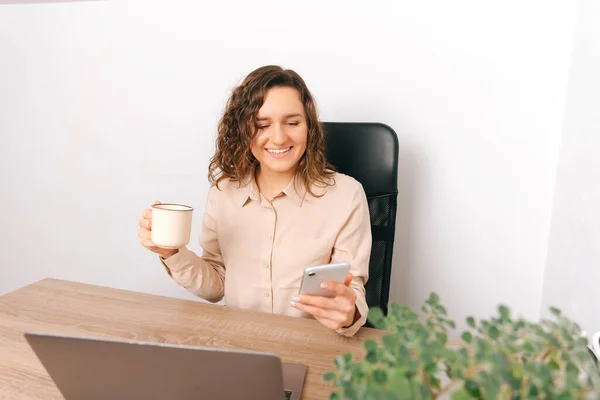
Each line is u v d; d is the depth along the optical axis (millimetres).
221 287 1484
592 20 1476
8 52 2314
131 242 2301
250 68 2016
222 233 1482
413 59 1843
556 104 1718
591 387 461
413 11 1817
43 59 2271
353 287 1215
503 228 1847
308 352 984
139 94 2166
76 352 662
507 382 431
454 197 1880
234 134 1400
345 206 1390
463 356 476
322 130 1465
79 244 2379
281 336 1049
